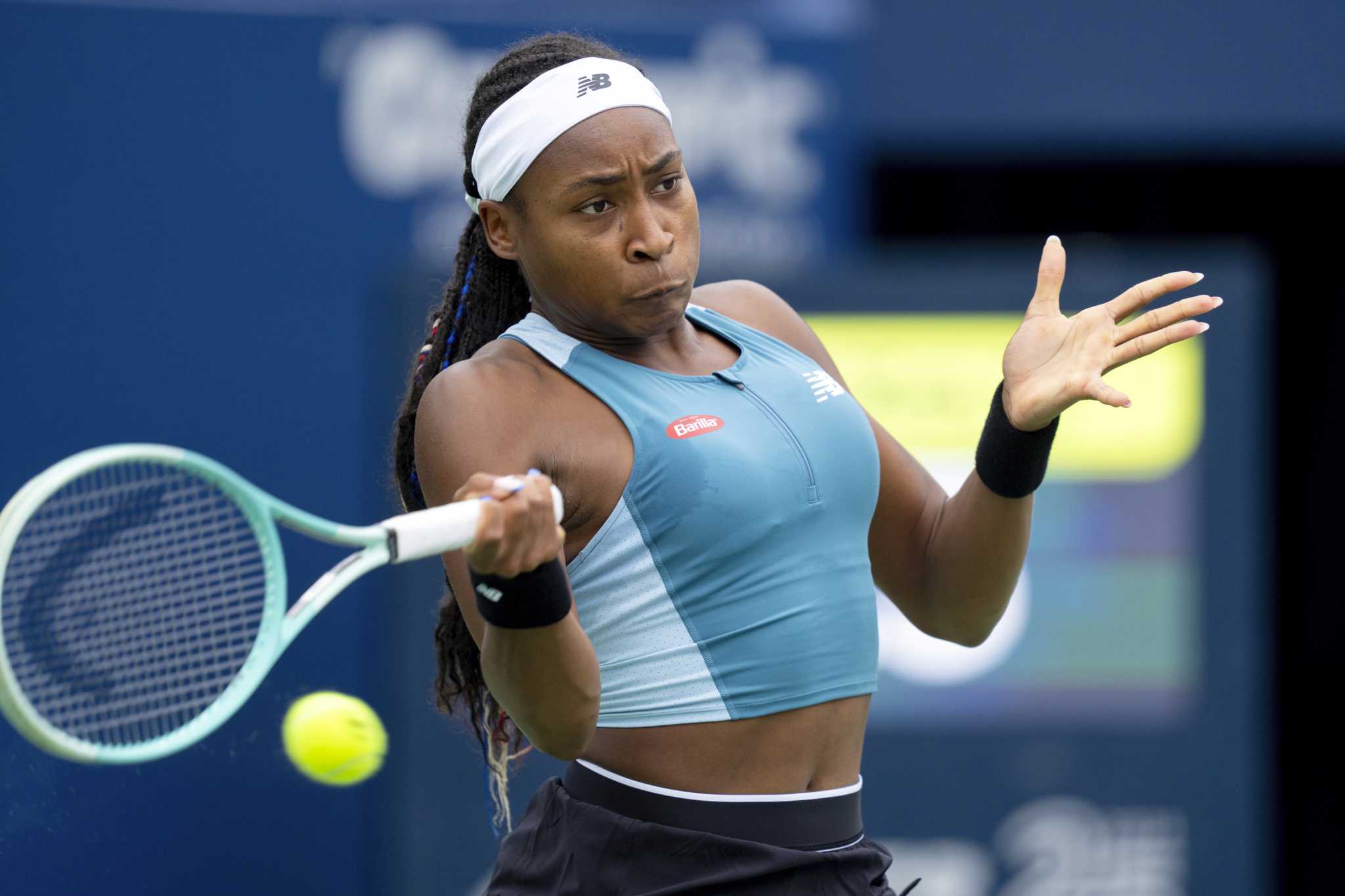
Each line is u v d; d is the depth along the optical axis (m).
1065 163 30.81
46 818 16.88
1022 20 28.19
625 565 8.53
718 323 9.38
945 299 20.38
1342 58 28.19
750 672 8.52
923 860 20.94
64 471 6.86
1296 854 30.44
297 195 23.58
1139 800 21.00
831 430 8.91
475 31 24.11
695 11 25.08
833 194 25.58
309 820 20.75
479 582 7.58
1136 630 20.97
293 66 23.58
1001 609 9.95
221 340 23.28
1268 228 32.09
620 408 8.54
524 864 9.16
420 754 20.14
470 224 9.83
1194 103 28.20
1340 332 31.89
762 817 8.59
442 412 8.64
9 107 22.89
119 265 23.08
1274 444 31.94
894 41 28.20
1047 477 20.95
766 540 8.51
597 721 8.36
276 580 7.52
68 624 8.00
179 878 19.98
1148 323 9.06
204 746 20.39
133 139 23.16
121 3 23.05
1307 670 31.20
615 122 8.38
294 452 23.22
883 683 20.91
